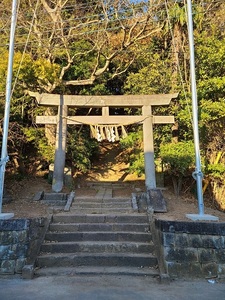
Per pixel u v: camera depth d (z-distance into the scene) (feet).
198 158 16.48
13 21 17.38
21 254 12.69
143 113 23.21
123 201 20.70
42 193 21.35
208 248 12.39
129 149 34.53
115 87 38.88
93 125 22.86
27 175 29.55
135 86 29.40
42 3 29.96
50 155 27.35
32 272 11.83
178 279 11.71
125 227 16.07
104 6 27.55
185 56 28.30
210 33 28.78
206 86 24.35
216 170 23.93
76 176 31.37
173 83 28.04
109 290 10.30
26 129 28.32
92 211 18.57
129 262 13.17
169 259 12.22
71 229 16.02
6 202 20.01
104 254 13.58
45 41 29.35
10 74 16.89
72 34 29.04
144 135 22.80
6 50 27.17
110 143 43.98
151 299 9.46
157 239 14.26
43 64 24.94
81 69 32.96
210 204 24.45
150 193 19.84
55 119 23.16
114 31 33.99
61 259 13.17
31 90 26.40
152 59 30.25
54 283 11.07
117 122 22.98
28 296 9.68
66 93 32.45
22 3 30.01
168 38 32.17
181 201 22.34
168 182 27.50
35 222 14.56
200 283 11.30
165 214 17.79
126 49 30.53
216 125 24.98
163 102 23.30
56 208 18.79
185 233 12.67
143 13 29.22
